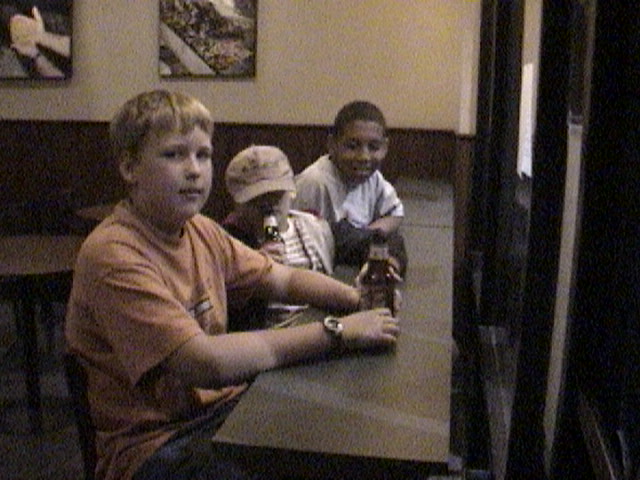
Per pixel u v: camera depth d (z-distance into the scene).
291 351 1.38
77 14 5.35
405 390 1.25
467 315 2.43
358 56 5.16
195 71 5.29
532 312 0.88
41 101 5.47
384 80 5.16
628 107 0.69
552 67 0.83
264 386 1.26
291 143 5.26
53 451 2.99
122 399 1.50
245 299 1.79
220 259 1.73
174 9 5.24
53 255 3.32
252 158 2.11
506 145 1.66
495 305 1.73
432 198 3.54
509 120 1.62
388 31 5.11
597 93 0.70
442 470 1.01
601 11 0.69
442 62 5.08
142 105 1.51
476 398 1.83
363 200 2.75
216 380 1.36
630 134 0.69
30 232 4.32
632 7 0.68
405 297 1.76
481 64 2.28
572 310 0.74
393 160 5.17
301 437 1.07
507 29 1.71
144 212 1.54
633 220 0.69
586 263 0.73
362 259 2.25
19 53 5.41
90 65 5.39
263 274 1.77
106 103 5.42
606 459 0.64
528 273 0.87
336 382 1.28
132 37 5.33
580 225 0.72
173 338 1.38
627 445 0.65
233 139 5.30
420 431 1.09
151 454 1.46
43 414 3.32
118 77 5.38
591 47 0.70
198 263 1.63
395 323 1.48
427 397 1.21
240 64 5.24
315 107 5.25
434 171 5.14
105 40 5.36
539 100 0.84
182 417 1.51
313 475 1.04
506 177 1.62
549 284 0.86
